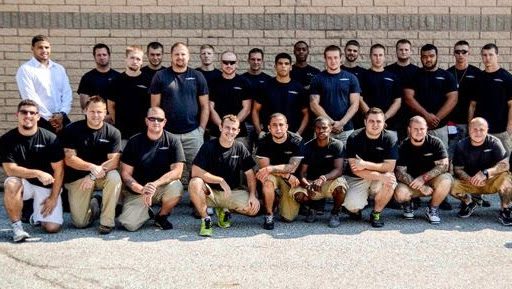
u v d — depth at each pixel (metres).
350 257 5.89
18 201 6.40
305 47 8.43
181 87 7.44
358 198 7.11
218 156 6.92
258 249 6.14
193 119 7.54
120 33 8.88
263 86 7.91
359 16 9.02
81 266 5.63
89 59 8.88
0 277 5.35
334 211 7.05
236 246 6.25
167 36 8.91
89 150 6.83
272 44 9.00
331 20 9.00
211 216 7.53
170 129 7.46
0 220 7.22
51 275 5.40
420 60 9.07
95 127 6.86
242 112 7.96
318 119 7.06
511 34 9.14
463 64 8.41
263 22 8.98
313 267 5.62
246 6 8.95
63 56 8.85
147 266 5.64
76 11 8.83
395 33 9.06
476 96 8.13
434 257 5.89
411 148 7.24
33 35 8.80
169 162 6.92
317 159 7.14
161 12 8.89
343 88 7.72
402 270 5.54
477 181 7.05
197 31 8.93
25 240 6.41
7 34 8.77
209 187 6.82
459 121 8.45
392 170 7.05
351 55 8.24
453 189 7.35
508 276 5.38
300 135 7.86
